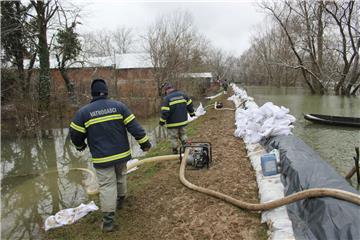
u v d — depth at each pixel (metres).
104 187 3.87
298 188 4.05
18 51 16.06
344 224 2.89
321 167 4.26
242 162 6.24
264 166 4.94
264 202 4.20
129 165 6.25
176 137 6.78
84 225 4.26
